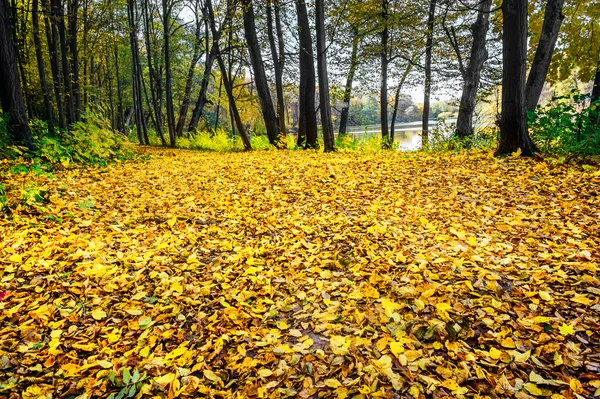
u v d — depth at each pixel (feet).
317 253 11.41
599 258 9.16
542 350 6.34
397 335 7.00
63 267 10.48
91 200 17.24
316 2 36.76
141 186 21.35
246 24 46.14
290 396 5.76
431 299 8.06
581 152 20.26
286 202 17.51
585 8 37.09
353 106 76.59
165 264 10.98
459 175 20.01
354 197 17.51
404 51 50.75
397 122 192.54
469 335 6.98
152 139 71.72
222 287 9.53
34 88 47.24
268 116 49.32
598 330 6.68
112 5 54.08
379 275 9.43
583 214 12.71
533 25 40.34
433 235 12.13
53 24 40.47
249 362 6.54
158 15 72.54
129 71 98.37
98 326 7.94
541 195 15.33
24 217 14.19
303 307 8.50
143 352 6.91
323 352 6.67
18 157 23.95
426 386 5.78
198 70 81.20
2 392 6.05
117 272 10.25
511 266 9.32
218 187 20.88
